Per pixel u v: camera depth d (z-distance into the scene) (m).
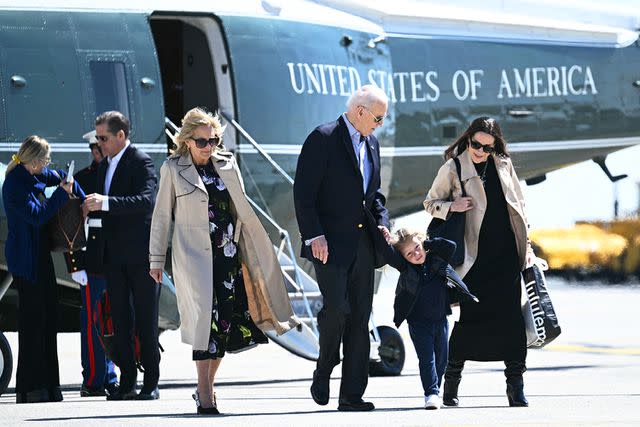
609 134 51.28
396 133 46.44
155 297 29.48
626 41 51.88
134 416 25.34
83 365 32.31
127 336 29.53
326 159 25.53
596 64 51.00
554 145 50.22
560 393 31.27
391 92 46.12
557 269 119.38
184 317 25.36
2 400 31.47
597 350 50.75
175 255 25.20
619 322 69.81
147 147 38.59
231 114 41.56
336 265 25.52
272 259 25.42
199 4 41.16
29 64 36.91
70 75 37.41
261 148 41.53
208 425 23.31
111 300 29.38
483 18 49.19
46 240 29.56
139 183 29.45
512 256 26.72
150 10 39.47
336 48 44.41
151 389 29.81
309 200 25.52
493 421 24.14
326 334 25.88
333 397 31.03
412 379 38.12
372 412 26.11
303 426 23.09
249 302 25.52
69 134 37.16
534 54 49.78
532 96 49.50
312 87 43.16
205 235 24.98
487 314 26.80
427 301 26.84
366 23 46.19
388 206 47.53
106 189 29.72
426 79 47.09
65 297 37.72
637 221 118.25
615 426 23.20
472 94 48.12
